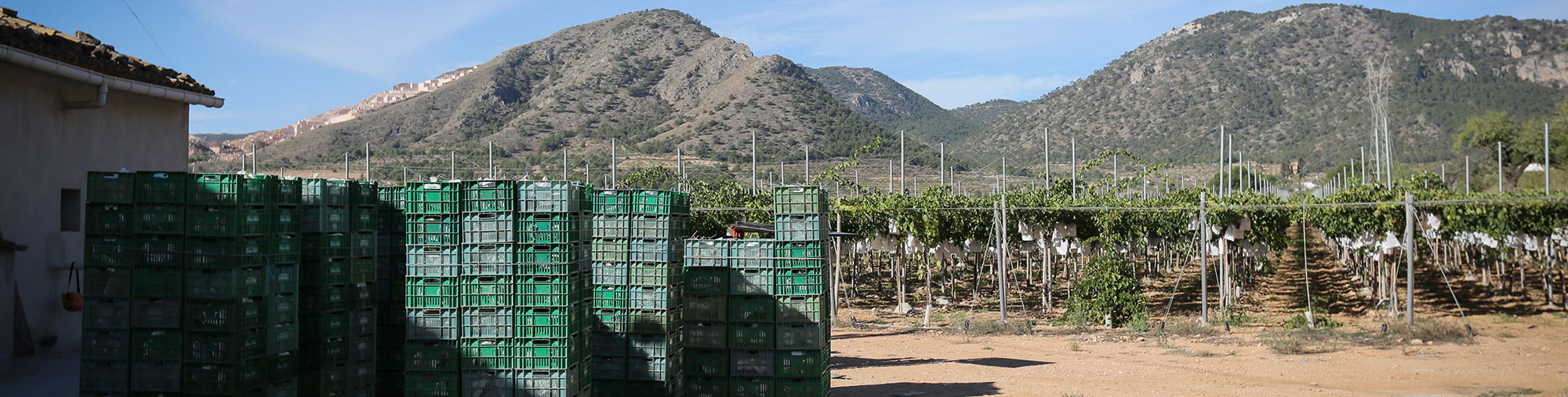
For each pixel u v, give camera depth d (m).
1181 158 146.38
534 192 8.86
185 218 8.38
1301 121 165.25
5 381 11.73
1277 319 24.17
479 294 8.84
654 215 10.02
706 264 10.53
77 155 14.34
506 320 8.80
